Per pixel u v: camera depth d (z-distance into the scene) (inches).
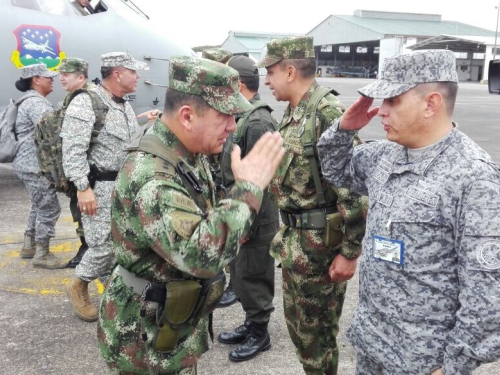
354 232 89.4
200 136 65.6
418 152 65.9
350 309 150.1
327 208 94.4
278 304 153.3
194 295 66.4
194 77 63.3
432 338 64.3
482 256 59.1
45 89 188.9
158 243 60.9
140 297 68.9
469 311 59.9
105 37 278.5
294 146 93.8
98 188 135.6
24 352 125.3
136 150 66.3
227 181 120.0
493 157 394.0
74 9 279.7
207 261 60.2
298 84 96.7
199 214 62.8
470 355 60.3
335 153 79.7
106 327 70.9
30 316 143.6
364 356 73.6
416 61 62.9
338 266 92.7
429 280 63.8
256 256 118.0
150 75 287.4
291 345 130.6
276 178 97.7
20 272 174.2
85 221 136.3
